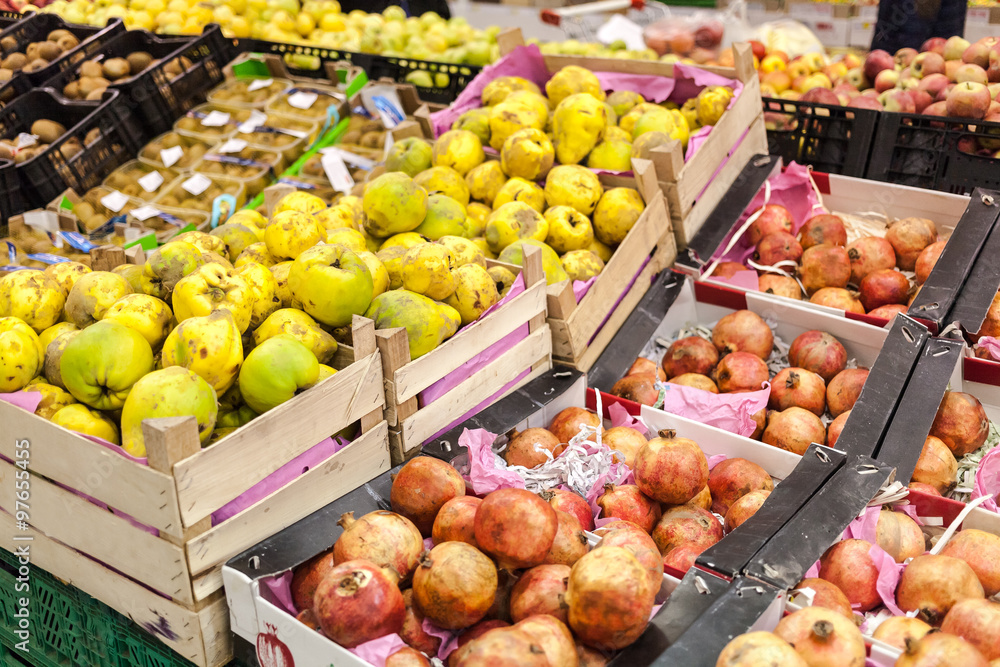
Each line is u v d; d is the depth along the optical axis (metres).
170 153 4.53
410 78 4.99
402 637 1.77
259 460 1.90
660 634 1.67
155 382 1.84
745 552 1.86
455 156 3.25
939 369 2.48
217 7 5.63
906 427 2.33
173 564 1.83
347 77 4.83
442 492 2.01
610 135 3.28
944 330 2.64
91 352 1.92
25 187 4.21
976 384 2.64
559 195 3.04
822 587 1.84
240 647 1.94
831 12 5.57
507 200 3.08
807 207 3.75
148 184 4.38
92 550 2.01
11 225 4.04
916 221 3.31
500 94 3.61
